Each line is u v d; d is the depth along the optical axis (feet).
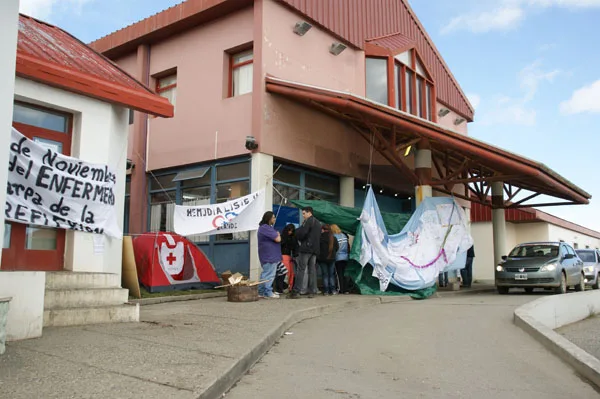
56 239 25.49
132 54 52.24
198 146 44.80
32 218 23.57
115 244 28.78
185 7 45.62
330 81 49.08
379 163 54.54
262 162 40.93
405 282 41.88
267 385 15.43
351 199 51.01
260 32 41.78
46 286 23.06
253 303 32.14
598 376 16.03
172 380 13.69
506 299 42.42
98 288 24.45
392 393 14.88
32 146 23.59
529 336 24.30
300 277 36.76
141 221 47.78
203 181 44.88
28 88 24.58
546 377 17.07
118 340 18.94
